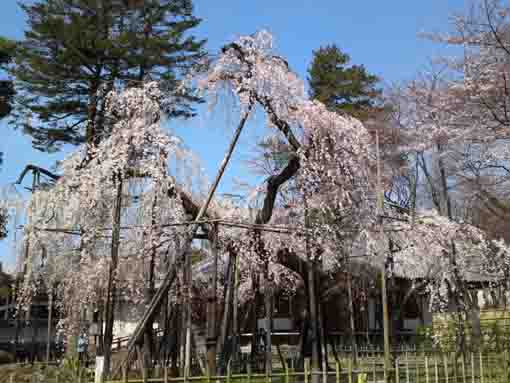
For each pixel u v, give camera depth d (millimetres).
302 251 10953
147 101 9844
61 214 10094
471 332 12211
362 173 10703
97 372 7566
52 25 18531
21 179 10609
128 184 9711
